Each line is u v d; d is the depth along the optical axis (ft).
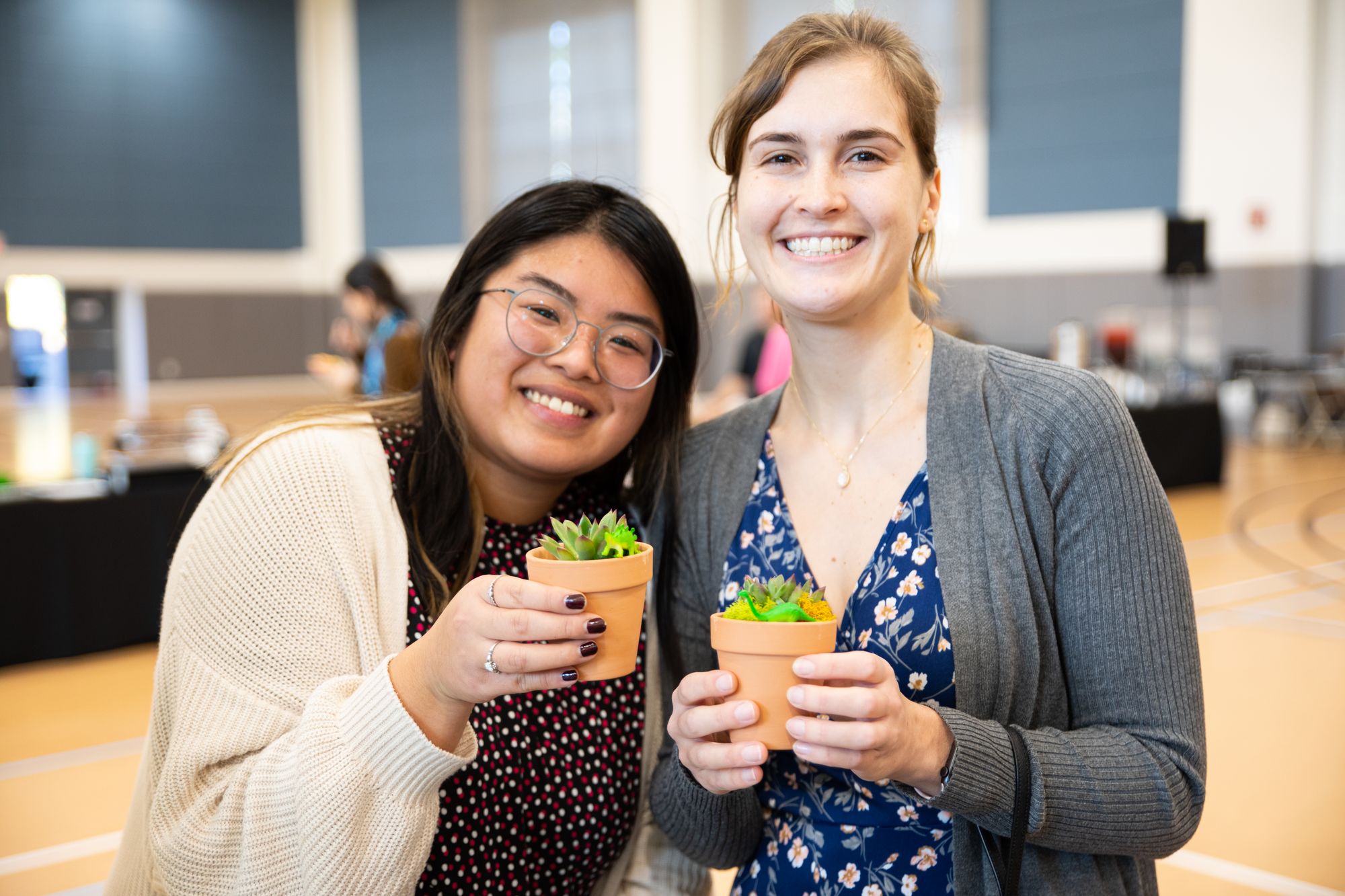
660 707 5.35
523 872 4.91
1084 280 40.73
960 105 42.80
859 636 4.45
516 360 4.83
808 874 4.54
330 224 67.05
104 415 50.52
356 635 4.62
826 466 4.75
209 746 4.30
